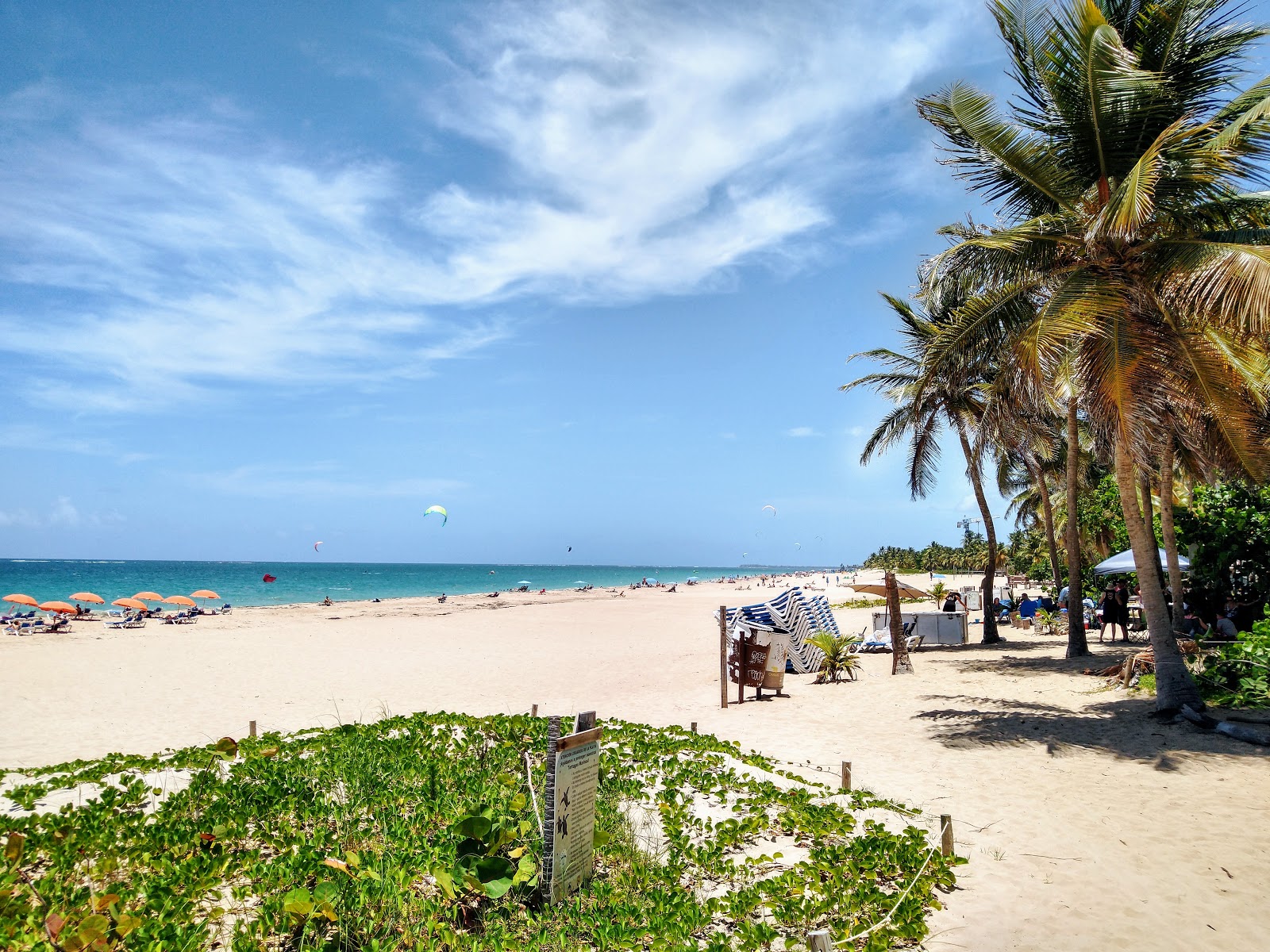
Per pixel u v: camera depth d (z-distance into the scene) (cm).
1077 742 917
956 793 740
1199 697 998
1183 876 529
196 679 1658
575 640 2606
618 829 584
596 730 499
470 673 1791
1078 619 1681
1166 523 1512
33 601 2977
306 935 395
